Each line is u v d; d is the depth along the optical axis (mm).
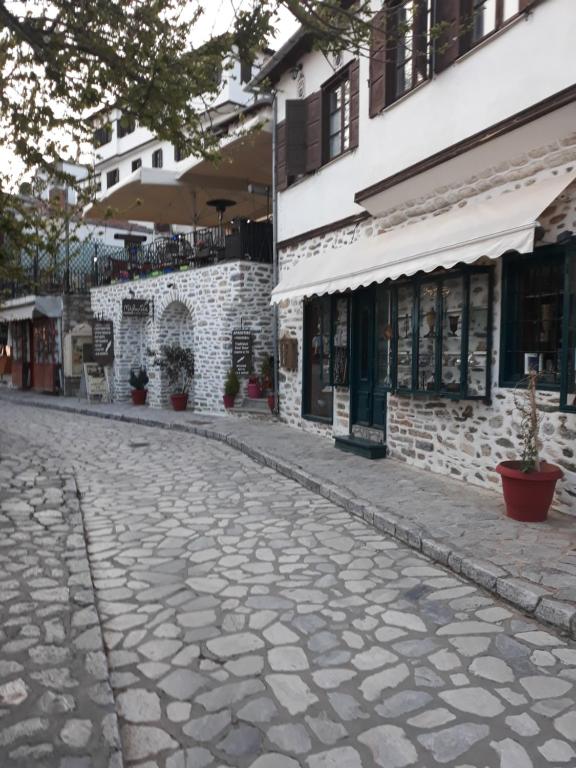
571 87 4895
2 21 4215
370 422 8781
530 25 5465
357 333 9039
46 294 19453
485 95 6043
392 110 7613
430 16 6801
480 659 3133
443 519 5270
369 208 8109
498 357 6055
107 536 5309
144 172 14211
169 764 2383
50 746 2367
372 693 2840
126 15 4449
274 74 10828
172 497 6633
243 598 3947
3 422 13312
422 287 6879
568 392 5219
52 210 5824
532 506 5098
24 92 4812
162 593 4051
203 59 4699
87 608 3662
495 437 6160
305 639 3377
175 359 15242
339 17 4918
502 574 3986
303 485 7098
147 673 3051
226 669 3074
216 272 13352
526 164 5703
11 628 3393
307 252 10484
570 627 3383
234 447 9781
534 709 2695
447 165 6504
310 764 2369
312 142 10055
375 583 4168
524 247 4797
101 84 4750
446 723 2605
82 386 18281
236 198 16422
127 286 16578
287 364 11227
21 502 6121
